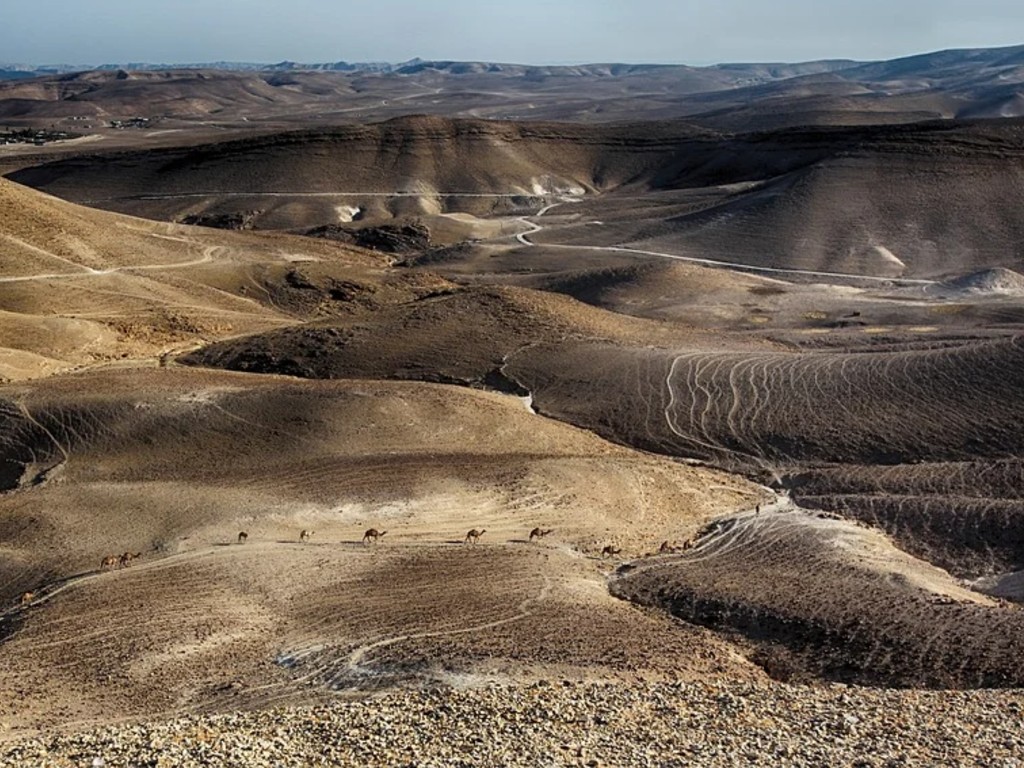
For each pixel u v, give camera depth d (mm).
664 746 15484
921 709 17547
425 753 15188
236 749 15320
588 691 18531
